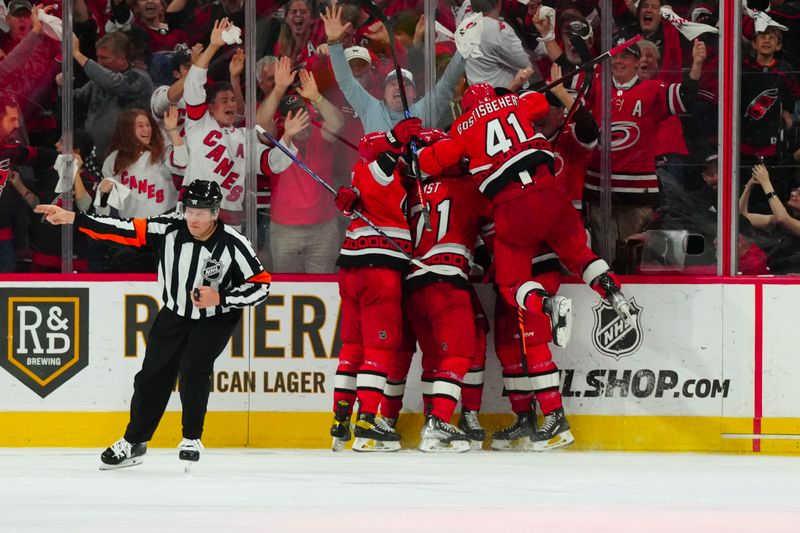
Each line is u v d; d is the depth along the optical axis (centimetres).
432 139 2630
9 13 2759
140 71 2775
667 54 2742
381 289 2558
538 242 2564
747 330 2688
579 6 2761
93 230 2181
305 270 2784
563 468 2312
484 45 2777
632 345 2705
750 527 1603
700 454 2642
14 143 2767
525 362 2520
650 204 2753
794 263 2723
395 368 2677
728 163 2727
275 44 2783
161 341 2206
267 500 1850
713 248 2742
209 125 2784
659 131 2748
